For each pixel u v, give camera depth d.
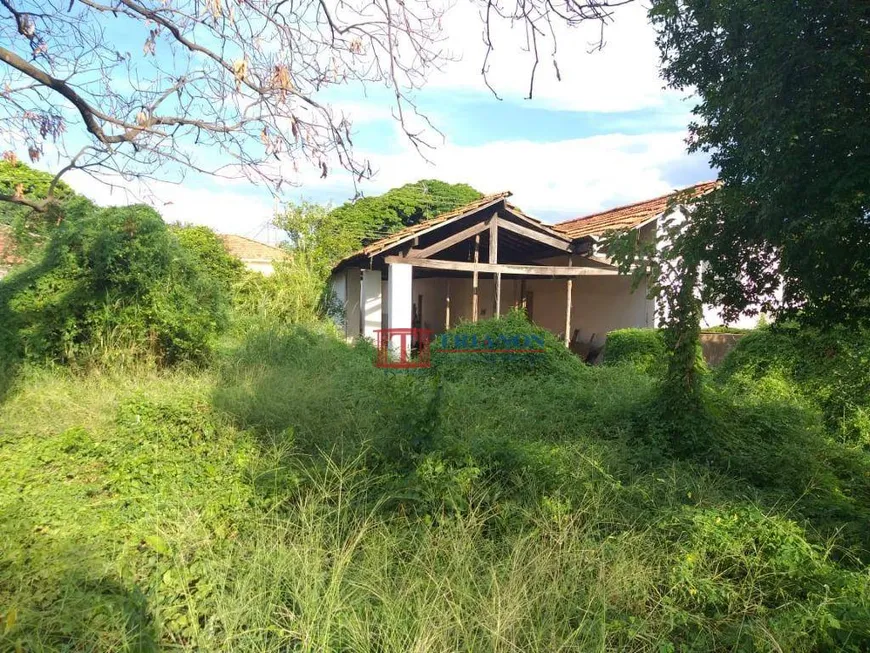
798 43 3.04
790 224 3.21
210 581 2.98
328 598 2.76
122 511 3.77
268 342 9.45
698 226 4.45
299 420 5.46
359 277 15.31
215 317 8.82
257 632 2.63
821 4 2.93
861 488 5.04
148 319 7.76
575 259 14.57
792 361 8.38
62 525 3.45
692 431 5.43
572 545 3.31
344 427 5.30
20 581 2.80
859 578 2.99
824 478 4.90
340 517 3.63
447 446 4.49
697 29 3.81
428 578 3.01
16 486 4.08
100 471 4.55
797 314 4.22
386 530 3.45
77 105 3.22
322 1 3.13
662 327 6.07
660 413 5.76
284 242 15.59
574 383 8.12
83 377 7.20
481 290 18.83
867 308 3.78
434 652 2.47
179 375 7.65
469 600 2.81
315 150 3.42
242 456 4.66
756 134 3.32
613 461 4.82
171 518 3.66
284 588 2.96
